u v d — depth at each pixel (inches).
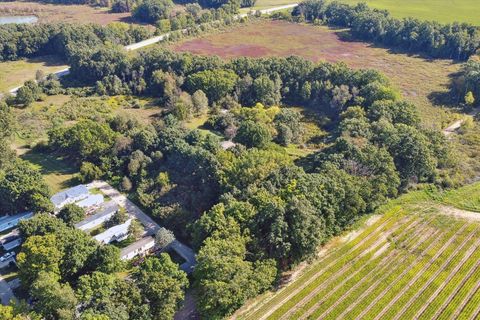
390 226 4010.8
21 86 7386.8
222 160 4510.3
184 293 3309.5
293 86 6683.1
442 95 6707.7
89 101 6811.0
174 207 4279.0
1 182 4419.3
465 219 4099.4
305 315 3144.7
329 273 3511.3
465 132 5634.8
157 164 4982.8
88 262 3486.7
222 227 3486.7
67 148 5324.8
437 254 3688.5
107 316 2763.3
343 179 3937.0
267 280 3184.1
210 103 6594.5
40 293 2999.5
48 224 3762.3
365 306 3211.1
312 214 3496.6
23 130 5954.7
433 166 4453.7
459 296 3265.3
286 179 4072.3
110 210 4379.9
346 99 6146.7
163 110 6373.0
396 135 4611.2
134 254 3831.2
